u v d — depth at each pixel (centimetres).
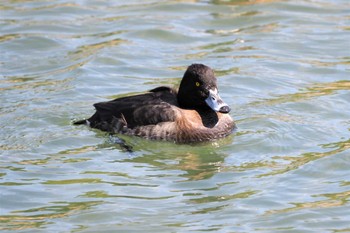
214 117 1452
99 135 1431
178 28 1955
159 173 1302
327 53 1828
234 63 1769
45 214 1165
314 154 1358
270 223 1140
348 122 1483
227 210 1177
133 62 1772
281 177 1282
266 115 1515
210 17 2020
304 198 1212
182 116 1428
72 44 1864
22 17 1998
